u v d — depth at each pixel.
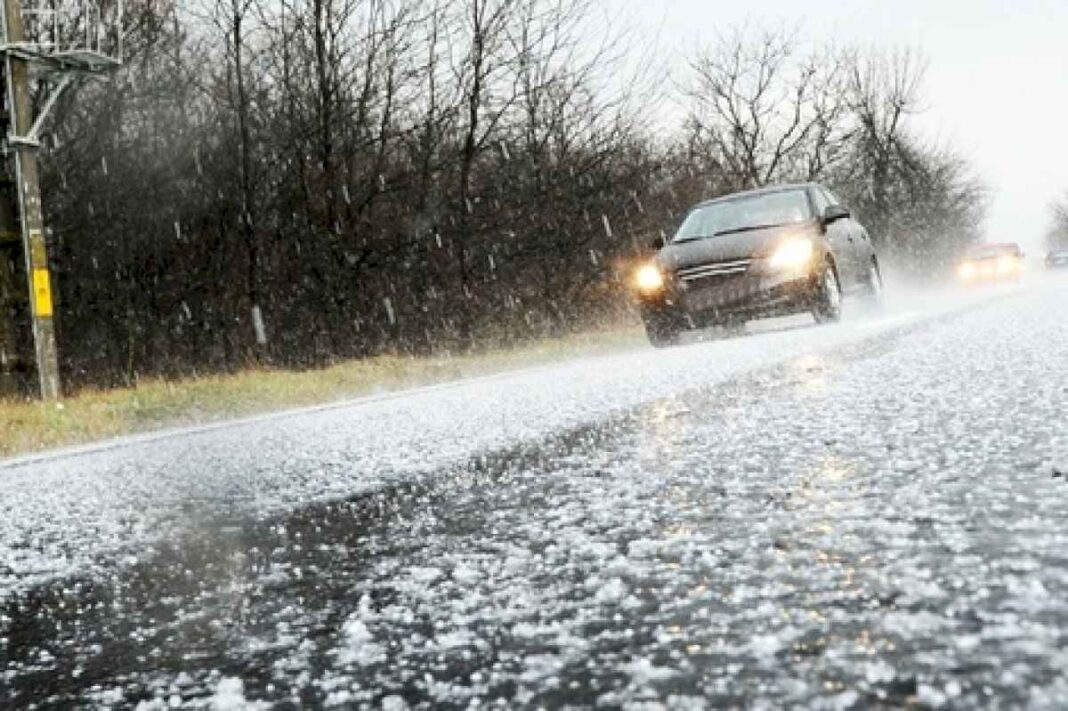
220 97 19.95
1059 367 5.36
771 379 6.45
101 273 20.45
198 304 20.91
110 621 2.48
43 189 19.25
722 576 2.12
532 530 2.89
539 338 20.45
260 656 1.97
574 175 21.52
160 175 20.06
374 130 20.84
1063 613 1.63
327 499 4.07
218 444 6.70
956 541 2.16
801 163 36.12
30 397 13.41
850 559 2.12
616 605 2.00
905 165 46.50
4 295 14.45
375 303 20.47
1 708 1.87
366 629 2.06
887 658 1.52
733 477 3.33
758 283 12.28
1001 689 1.35
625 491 3.33
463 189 20.56
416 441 5.65
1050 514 2.33
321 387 12.05
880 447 3.55
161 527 3.85
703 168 29.88
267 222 20.81
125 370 20.05
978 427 3.75
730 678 1.52
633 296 22.48
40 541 3.80
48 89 18.98
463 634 1.94
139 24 19.61
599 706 1.47
